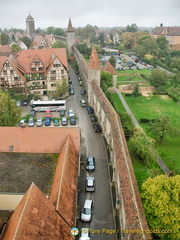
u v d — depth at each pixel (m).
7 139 45.16
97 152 53.91
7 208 36.62
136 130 56.19
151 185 32.75
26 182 36.91
